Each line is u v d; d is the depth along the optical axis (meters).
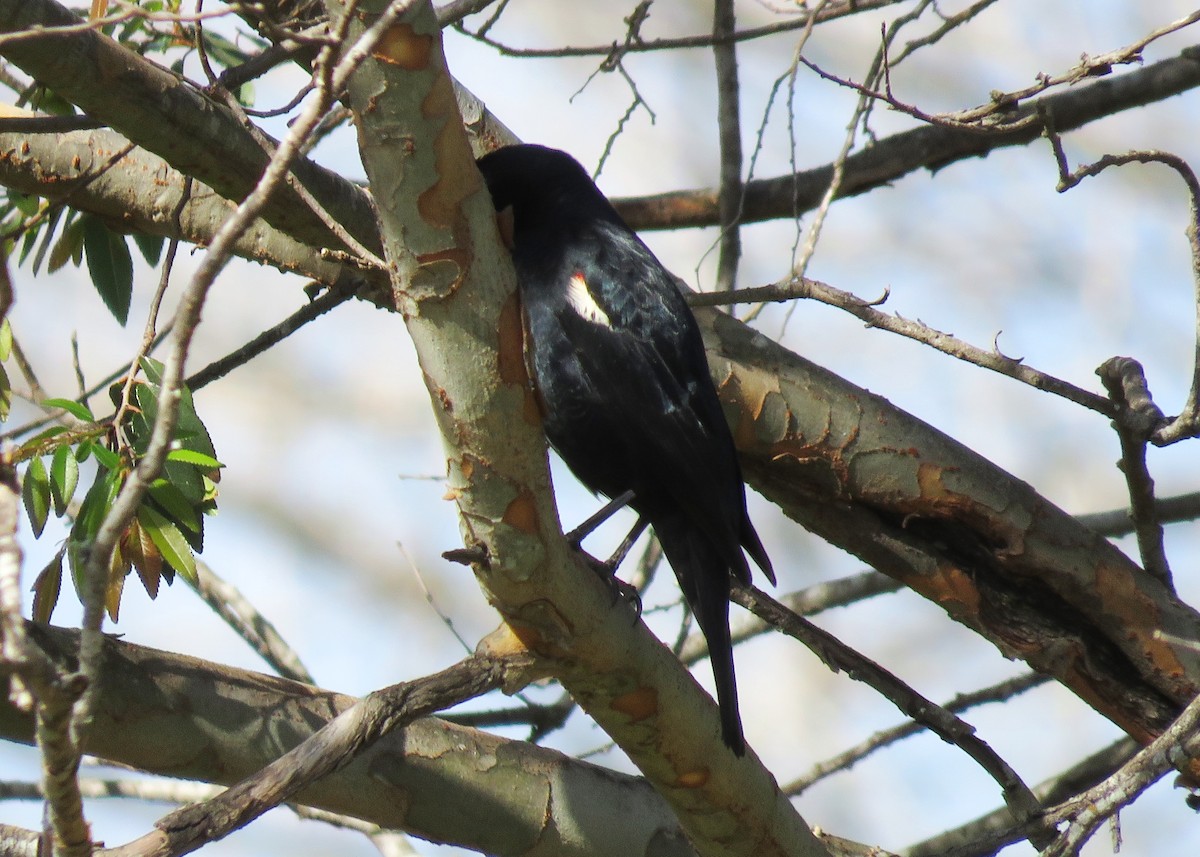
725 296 8.98
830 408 9.99
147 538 7.46
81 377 9.56
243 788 6.33
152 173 9.73
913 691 9.16
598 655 7.14
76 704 4.66
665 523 9.23
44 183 9.55
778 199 13.58
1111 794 7.44
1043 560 9.91
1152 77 13.27
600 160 11.01
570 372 9.34
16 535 4.36
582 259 9.50
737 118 12.94
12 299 4.64
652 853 8.41
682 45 11.26
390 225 5.95
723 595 9.01
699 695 7.68
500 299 6.09
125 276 10.10
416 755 8.02
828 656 9.24
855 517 10.27
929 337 8.60
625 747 7.70
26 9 7.09
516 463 6.37
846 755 10.75
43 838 5.43
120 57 7.49
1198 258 8.29
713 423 9.26
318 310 10.14
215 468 7.89
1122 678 10.16
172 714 7.53
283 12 8.49
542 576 6.72
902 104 8.69
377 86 5.61
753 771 7.96
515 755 8.31
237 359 10.19
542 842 8.25
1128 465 9.28
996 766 8.94
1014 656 10.20
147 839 6.02
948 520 10.11
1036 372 8.65
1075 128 13.56
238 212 4.54
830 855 8.47
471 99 10.94
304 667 11.62
